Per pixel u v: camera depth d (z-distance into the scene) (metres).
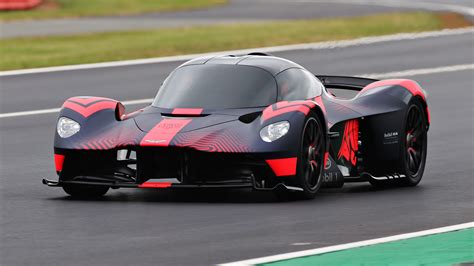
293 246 18.45
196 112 24.20
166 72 55.12
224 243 18.75
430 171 29.25
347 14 97.19
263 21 88.69
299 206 23.12
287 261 17.19
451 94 47.66
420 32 75.12
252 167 23.42
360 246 18.45
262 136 23.39
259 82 25.02
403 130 27.05
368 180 26.55
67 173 24.45
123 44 67.44
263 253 17.83
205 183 23.38
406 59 61.00
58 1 107.81
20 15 94.75
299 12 101.69
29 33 76.25
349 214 22.09
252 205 23.23
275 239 19.14
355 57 62.16
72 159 24.34
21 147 33.94
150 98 46.56
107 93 47.91
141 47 65.38
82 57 60.31
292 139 23.48
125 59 60.00
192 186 23.09
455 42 69.31
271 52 63.91
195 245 18.56
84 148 23.88
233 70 25.38
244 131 23.55
